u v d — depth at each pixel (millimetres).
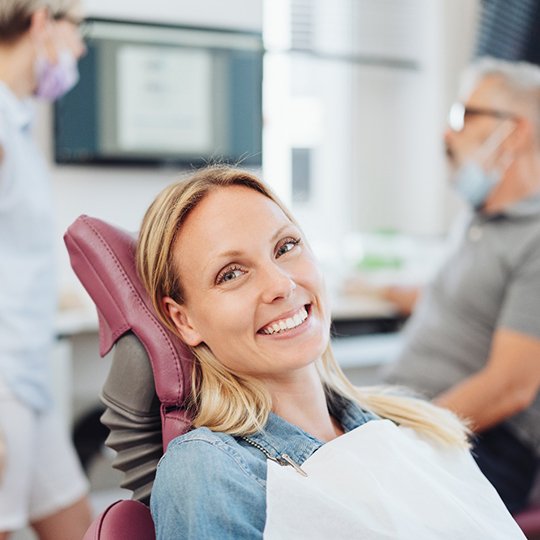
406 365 1922
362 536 856
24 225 1621
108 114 2734
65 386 2311
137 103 2777
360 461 931
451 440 1074
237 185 995
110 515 879
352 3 3100
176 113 2838
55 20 1647
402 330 2588
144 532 901
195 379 1001
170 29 2793
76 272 1068
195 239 956
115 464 1061
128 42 2744
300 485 854
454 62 3189
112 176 2775
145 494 1051
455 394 1721
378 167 3332
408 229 3346
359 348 2635
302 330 951
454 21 3174
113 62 2730
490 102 1837
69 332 2293
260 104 2963
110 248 1050
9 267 1608
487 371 1725
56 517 1798
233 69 2912
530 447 1769
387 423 1009
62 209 2715
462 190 1885
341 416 1084
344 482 901
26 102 1699
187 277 964
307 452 945
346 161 3270
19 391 1622
